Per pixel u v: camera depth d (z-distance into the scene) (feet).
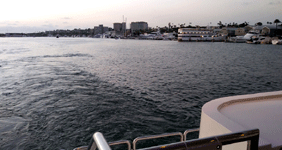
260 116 10.39
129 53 257.75
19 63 146.82
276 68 144.05
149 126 44.39
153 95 68.33
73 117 48.60
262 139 7.45
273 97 13.32
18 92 69.97
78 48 338.75
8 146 36.24
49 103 58.54
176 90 76.02
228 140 4.24
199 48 373.20
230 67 146.30
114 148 36.29
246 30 634.02
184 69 133.18
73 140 38.60
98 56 212.23
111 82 88.28
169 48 371.35
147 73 114.93
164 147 3.63
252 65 158.81
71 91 71.67
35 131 41.60
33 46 374.43
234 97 12.73
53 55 211.20
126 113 51.44
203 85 86.38
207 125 8.91
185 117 49.37
